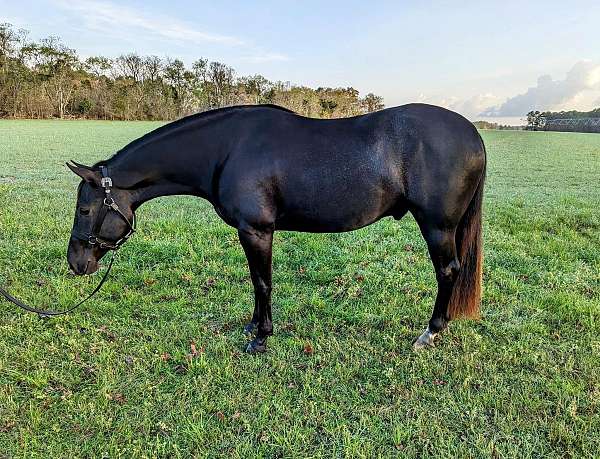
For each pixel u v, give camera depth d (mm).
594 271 4539
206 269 4543
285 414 2426
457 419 2400
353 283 4238
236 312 3652
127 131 34281
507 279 4316
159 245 5156
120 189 2873
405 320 3551
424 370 2805
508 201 8805
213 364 2883
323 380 2744
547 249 5293
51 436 2260
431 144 2664
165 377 2768
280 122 2791
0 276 4258
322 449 2186
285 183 2672
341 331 3371
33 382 2674
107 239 2922
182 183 2967
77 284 4117
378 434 2281
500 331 3311
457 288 3059
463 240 3000
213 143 2807
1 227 5770
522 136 42750
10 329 3256
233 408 2479
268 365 2910
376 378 2783
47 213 6680
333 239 5719
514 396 2559
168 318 3570
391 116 2766
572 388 2592
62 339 3150
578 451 2162
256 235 2773
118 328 3346
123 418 2391
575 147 28906
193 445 2215
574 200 8852
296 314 3621
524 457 2123
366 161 2662
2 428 2318
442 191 2691
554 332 3312
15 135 26984
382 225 6477
